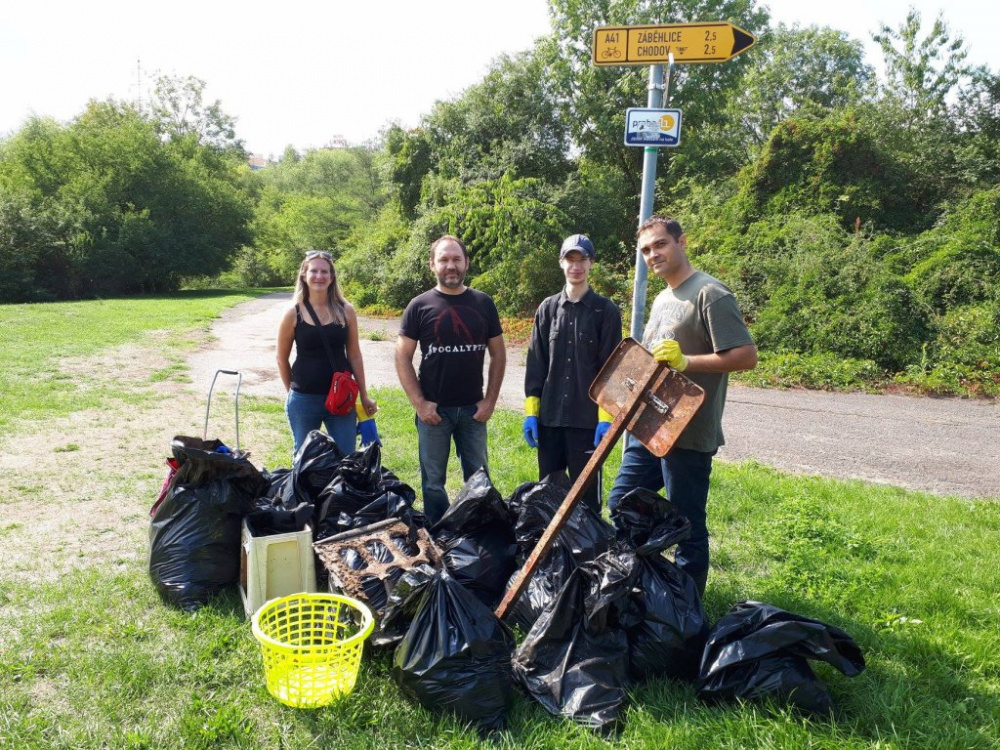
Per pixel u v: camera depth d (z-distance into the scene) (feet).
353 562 11.00
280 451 21.76
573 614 9.61
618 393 9.89
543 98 85.71
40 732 8.43
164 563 11.85
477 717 8.66
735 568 13.99
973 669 10.15
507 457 21.04
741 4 86.99
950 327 39.52
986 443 26.13
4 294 110.93
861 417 30.35
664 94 14.05
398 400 29.68
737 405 32.55
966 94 78.69
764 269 46.70
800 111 76.59
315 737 8.43
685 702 9.09
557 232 66.49
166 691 9.31
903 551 14.69
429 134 95.76
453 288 14.05
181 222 135.33
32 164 128.36
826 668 9.80
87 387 31.35
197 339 50.93
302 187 252.42
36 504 16.74
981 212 48.80
